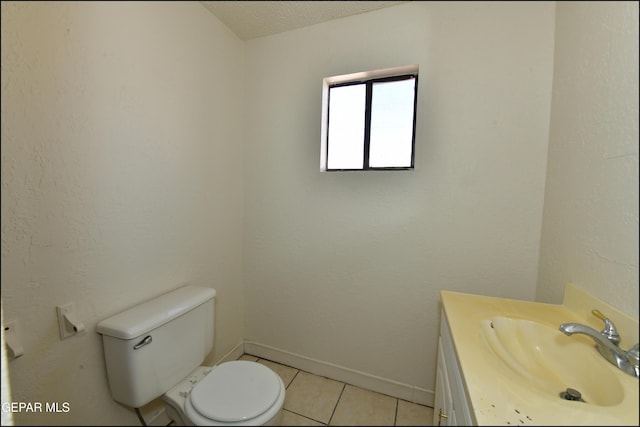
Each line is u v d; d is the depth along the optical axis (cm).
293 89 153
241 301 171
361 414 132
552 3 109
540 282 114
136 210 103
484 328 81
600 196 78
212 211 143
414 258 135
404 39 130
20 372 75
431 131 127
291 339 163
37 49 74
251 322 171
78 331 83
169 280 119
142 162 105
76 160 84
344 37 141
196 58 129
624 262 68
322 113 150
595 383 65
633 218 66
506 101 116
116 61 94
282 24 146
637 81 65
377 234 141
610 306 72
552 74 109
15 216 71
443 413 85
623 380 59
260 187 164
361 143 158
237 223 164
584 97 87
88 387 91
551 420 49
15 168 71
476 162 122
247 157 165
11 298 72
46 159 77
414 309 138
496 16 116
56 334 81
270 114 158
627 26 69
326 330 155
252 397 96
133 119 100
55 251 80
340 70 143
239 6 132
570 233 93
